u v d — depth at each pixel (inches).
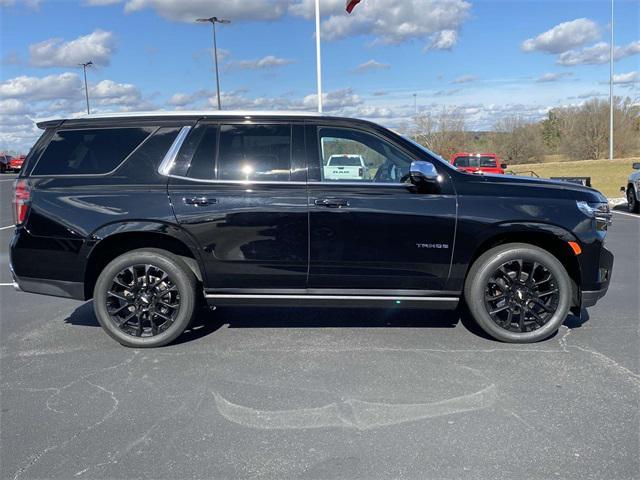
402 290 186.7
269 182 183.0
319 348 185.9
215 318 220.8
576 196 183.9
